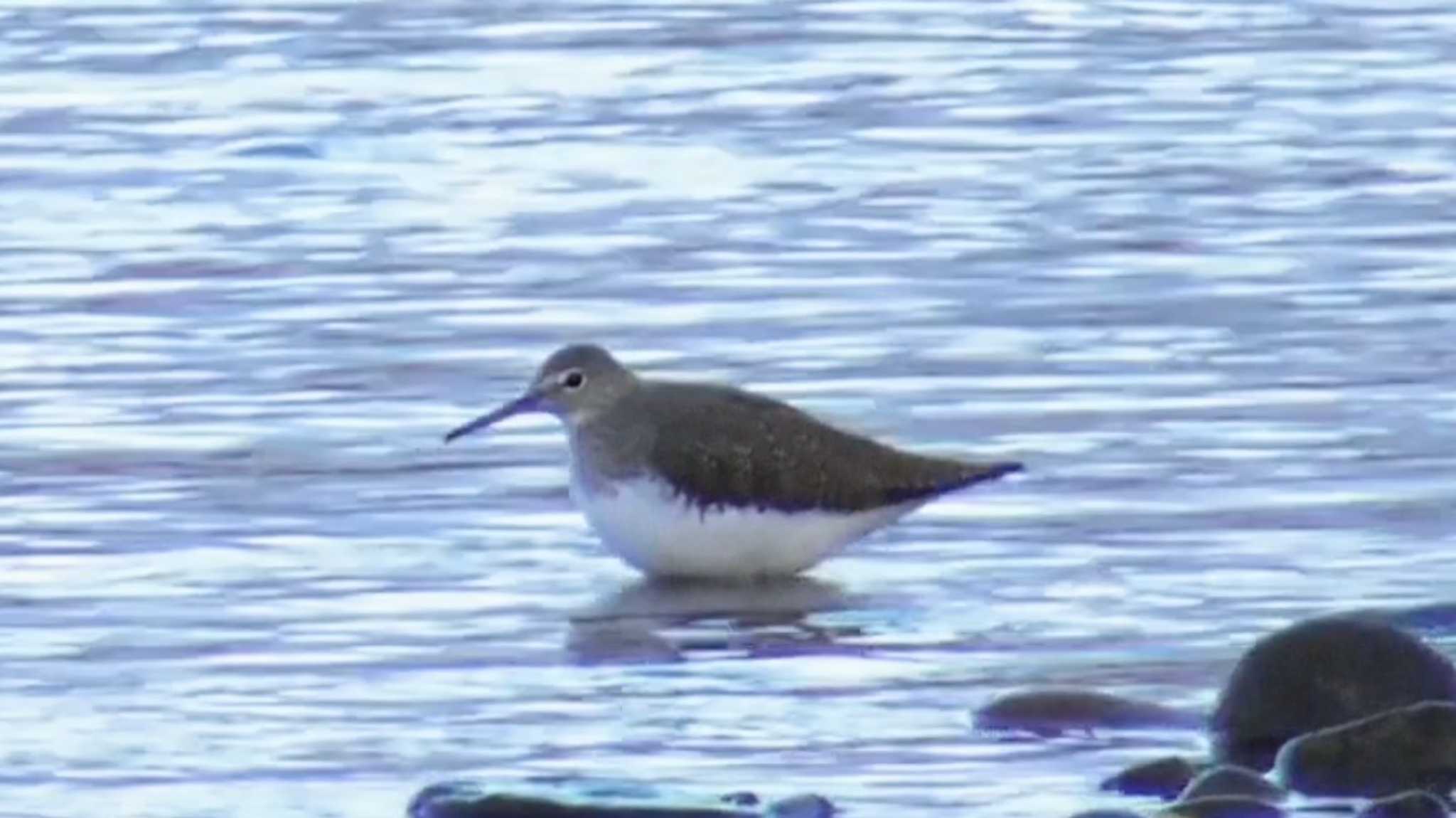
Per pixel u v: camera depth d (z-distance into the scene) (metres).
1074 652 14.34
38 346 20.30
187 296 21.70
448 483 17.34
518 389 19.30
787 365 19.84
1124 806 12.21
